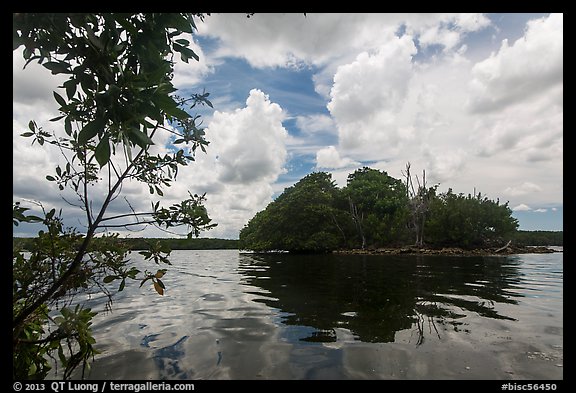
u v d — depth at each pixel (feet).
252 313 21.79
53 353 13.89
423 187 142.20
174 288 34.45
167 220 9.56
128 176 9.55
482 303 24.63
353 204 157.38
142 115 5.85
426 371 12.16
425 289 31.76
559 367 12.47
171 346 14.97
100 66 5.93
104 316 21.11
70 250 9.78
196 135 9.79
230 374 11.98
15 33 5.86
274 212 151.84
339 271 52.13
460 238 125.80
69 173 9.03
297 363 12.93
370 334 16.70
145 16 6.76
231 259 103.04
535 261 74.08
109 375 11.82
